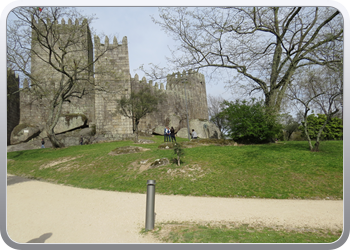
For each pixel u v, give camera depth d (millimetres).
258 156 12539
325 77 13086
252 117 18422
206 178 10406
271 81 17297
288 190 8805
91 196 9156
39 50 33562
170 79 15297
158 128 40219
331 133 31938
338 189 8555
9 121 30078
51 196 9195
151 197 5574
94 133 33188
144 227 5688
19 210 7336
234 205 7453
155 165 12398
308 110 13477
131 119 34781
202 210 6934
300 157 11875
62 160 16875
